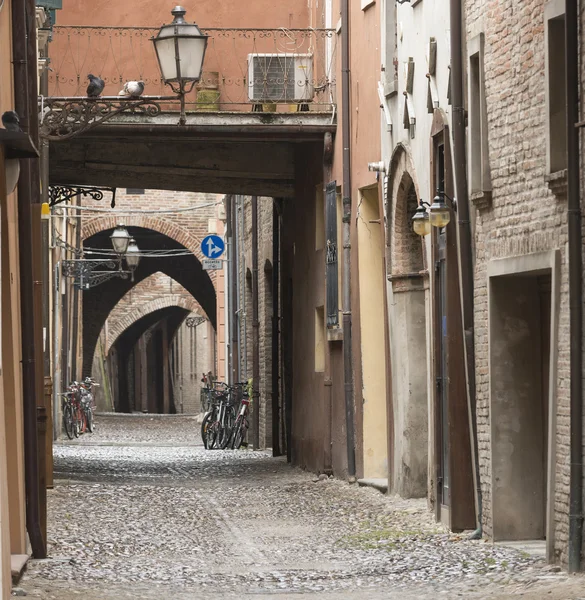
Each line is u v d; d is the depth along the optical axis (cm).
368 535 3272
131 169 5534
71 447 7506
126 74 5228
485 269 3017
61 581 2531
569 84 2458
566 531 2494
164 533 3381
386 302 4138
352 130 4631
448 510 3250
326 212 4916
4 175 2312
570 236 2450
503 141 2886
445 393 3341
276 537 3331
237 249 8581
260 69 5078
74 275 9300
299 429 5569
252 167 5653
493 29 2942
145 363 17925
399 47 3931
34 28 2842
